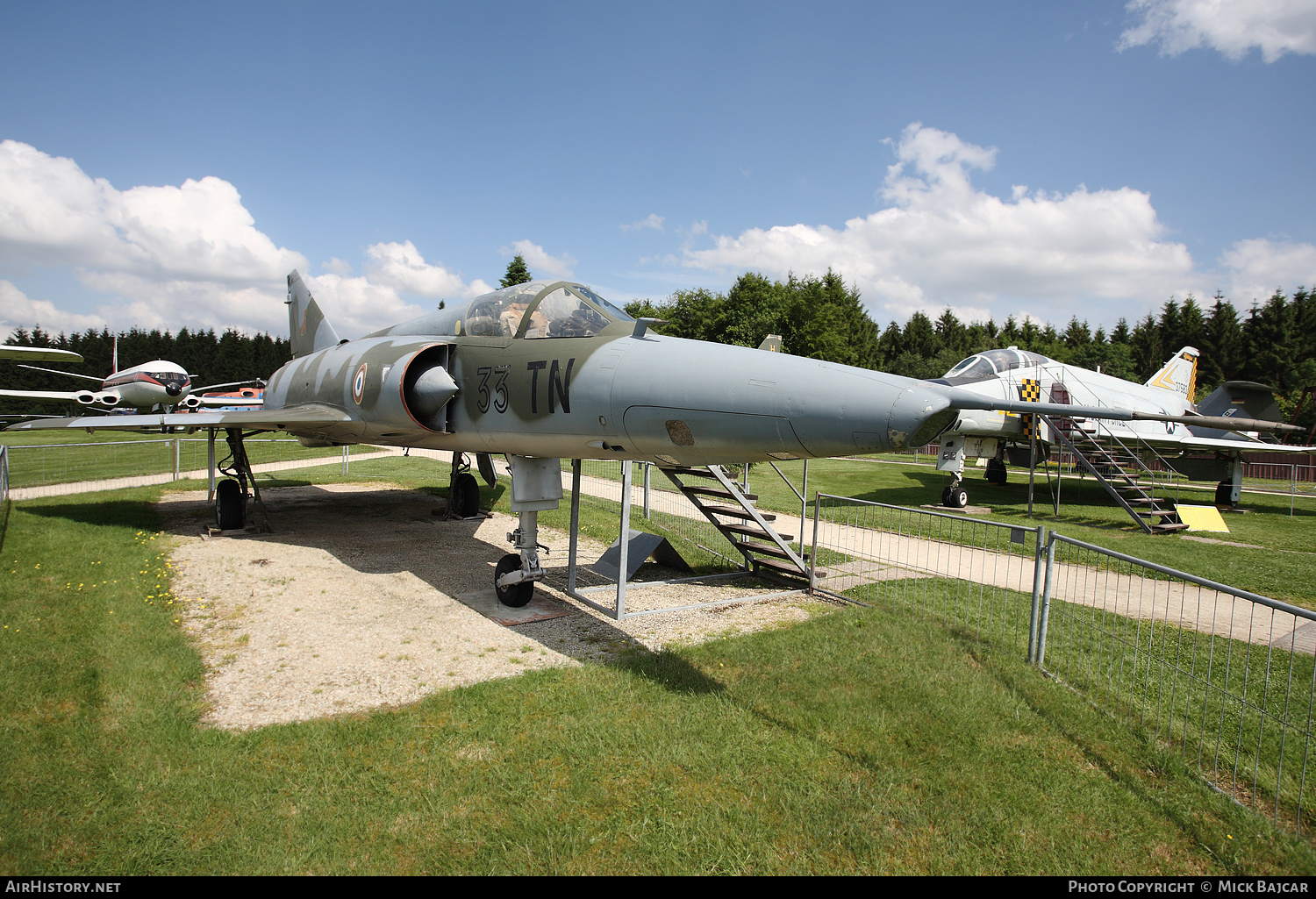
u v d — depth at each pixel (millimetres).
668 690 4633
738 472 10383
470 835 3033
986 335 83000
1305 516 16844
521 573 6594
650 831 3094
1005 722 4281
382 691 4645
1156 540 12008
